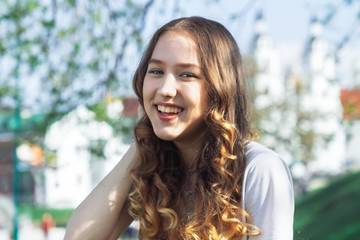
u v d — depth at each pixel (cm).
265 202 164
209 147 184
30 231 1080
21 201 821
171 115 176
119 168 199
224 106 181
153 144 199
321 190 911
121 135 620
